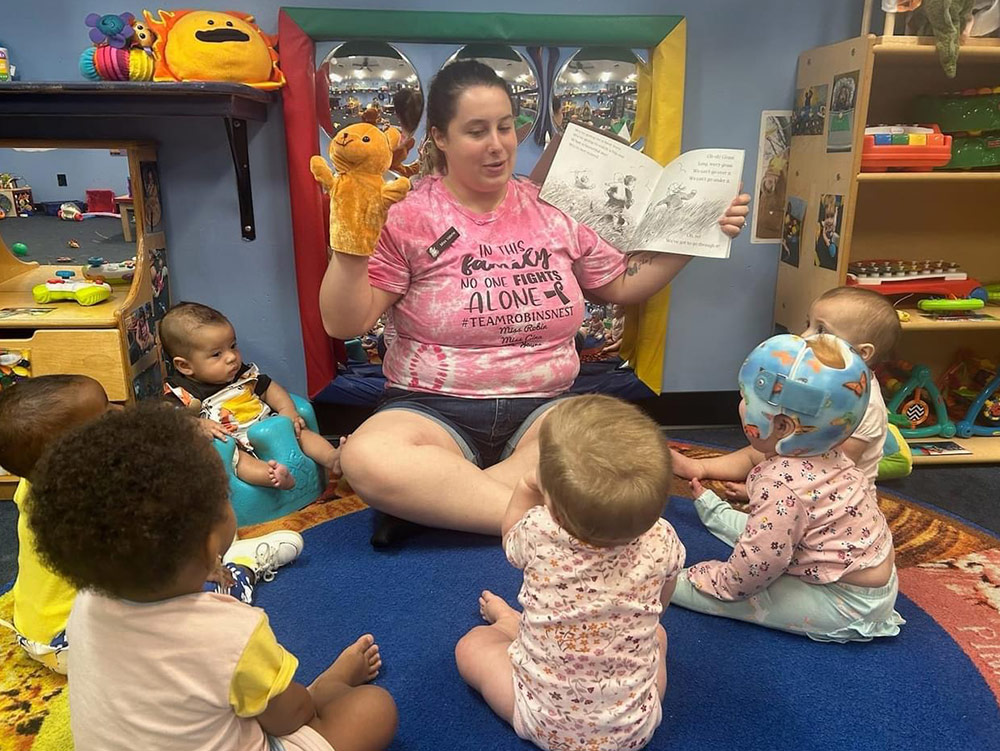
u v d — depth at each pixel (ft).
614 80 6.50
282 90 6.15
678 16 6.37
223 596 2.80
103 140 5.99
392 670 4.05
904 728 3.68
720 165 5.75
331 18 6.05
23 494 3.81
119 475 2.46
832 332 4.98
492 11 6.32
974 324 6.33
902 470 6.16
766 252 7.22
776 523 3.99
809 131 6.56
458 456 5.26
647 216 5.98
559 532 3.20
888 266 6.68
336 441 7.23
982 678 4.01
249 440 5.79
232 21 5.71
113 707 2.64
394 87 6.33
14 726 3.72
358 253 4.84
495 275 5.56
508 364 5.59
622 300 6.24
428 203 5.61
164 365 6.66
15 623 4.11
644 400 7.47
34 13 6.07
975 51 5.88
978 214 7.29
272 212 6.61
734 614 4.44
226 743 2.75
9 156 6.46
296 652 4.17
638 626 3.20
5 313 5.77
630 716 3.25
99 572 2.51
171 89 5.29
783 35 6.67
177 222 6.61
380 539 5.18
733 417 7.64
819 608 4.17
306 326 6.63
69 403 3.78
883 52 5.79
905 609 4.59
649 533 3.33
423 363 5.60
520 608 4.55
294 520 5.65
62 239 6.73
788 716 3.76
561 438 3.08
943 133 6.54
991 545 5.30
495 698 3.63
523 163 6.65
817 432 3.87
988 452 6.68
